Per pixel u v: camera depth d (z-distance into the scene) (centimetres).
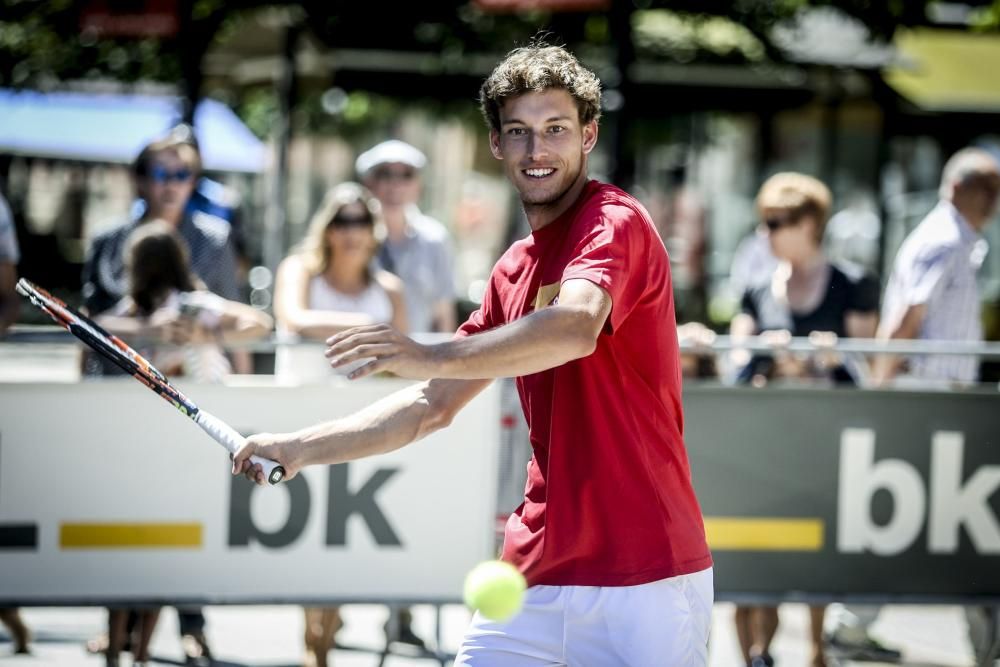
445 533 1172
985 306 2764
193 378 1223
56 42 2803
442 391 780
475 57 2689
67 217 3784
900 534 1218
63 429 1124
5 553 1121
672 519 737
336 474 1158
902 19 2559
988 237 3045
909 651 1454
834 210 3694
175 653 1377
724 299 3434
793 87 2777
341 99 3606
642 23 2727
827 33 2680
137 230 1250
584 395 729
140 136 3472
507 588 692
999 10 2595
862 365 1366
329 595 1162
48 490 1124
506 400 1169
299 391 1144
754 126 3712
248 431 1141
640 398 732
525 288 761
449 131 3850
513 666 750
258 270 2923
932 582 1223
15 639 1334
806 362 1348
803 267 1367
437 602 1173
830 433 1208
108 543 1132
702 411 1195
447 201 4341
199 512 1142
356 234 1351
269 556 1155
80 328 771
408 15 2614
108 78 2839
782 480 1204
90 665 1300
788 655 1420
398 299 1405
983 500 1223
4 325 1430
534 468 763
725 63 2733
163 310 1229
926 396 1212
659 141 3131
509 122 739
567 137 736
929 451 1217
